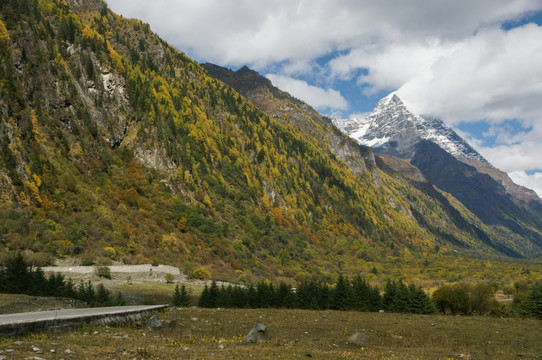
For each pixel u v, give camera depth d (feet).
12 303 130.11
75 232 361.71
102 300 193.67
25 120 460.96
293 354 72.33
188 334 95.04
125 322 99.19
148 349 67.26
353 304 228.02
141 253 397.39
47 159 450.71
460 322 163.12
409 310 222.69
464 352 95.14
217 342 84.99
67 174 452.35
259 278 498.69
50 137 493.77
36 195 380.58
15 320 69.97
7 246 297.74
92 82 635.25
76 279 282.15
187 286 337.52
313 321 146.20
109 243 380.58
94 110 608.19
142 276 328.08
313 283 246.27
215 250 522.06
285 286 233.76
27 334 68.28
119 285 286.46
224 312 159.02
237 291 229.86
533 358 92.38
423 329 140.46
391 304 227.20
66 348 61.05
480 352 97.66
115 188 514.27
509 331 142.92
